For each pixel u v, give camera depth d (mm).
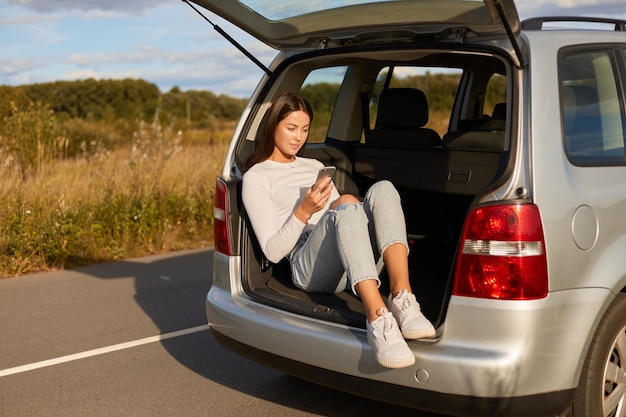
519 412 3023
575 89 3396
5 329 5527
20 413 4035
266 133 4090
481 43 3404
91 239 7957
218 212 3973
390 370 3150
